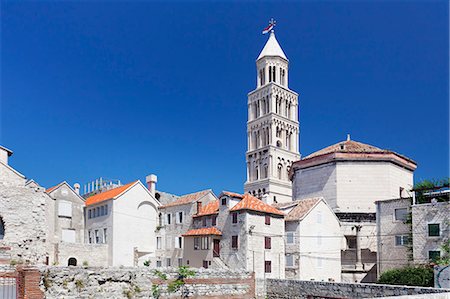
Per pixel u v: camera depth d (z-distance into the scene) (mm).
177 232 72438
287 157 126312
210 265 61688
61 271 32688
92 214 76000
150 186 83938
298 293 43281
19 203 50125
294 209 68375
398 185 73875
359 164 73000
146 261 71562
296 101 134500
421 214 55562
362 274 66812
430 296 18625
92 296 33781
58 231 73875
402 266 57906
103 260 68312
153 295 38906
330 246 66938
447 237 52781
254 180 127875
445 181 57594
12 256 48188
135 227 73562
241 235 59406
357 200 72000
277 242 62094
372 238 68250
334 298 39094
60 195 75250
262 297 46812
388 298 17453
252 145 131250
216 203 68438
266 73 132250
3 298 29734
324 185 74875
